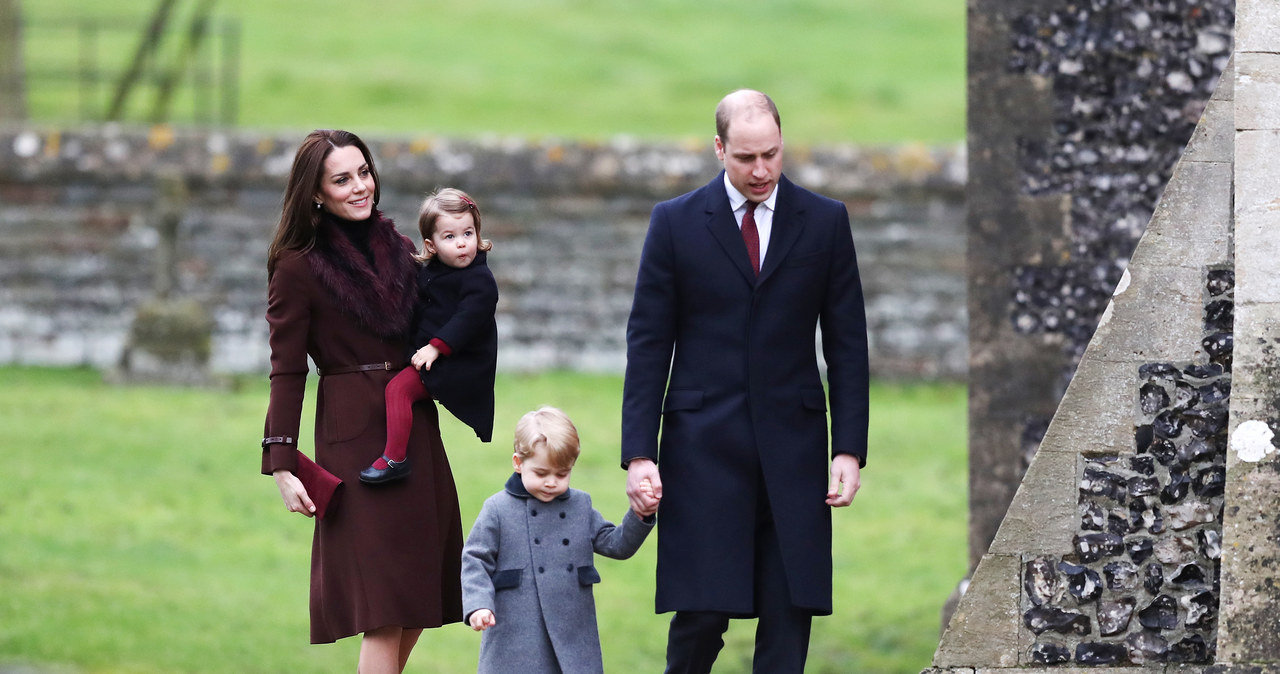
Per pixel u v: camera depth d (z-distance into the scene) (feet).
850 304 56.24
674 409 55.57
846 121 296.51
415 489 55.01
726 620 56.34
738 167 53.31
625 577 109.29
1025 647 56.39
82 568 103.60
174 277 162.40
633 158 165.89
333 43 328.29
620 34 355.36
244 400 153.28
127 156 163.53
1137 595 56.03
